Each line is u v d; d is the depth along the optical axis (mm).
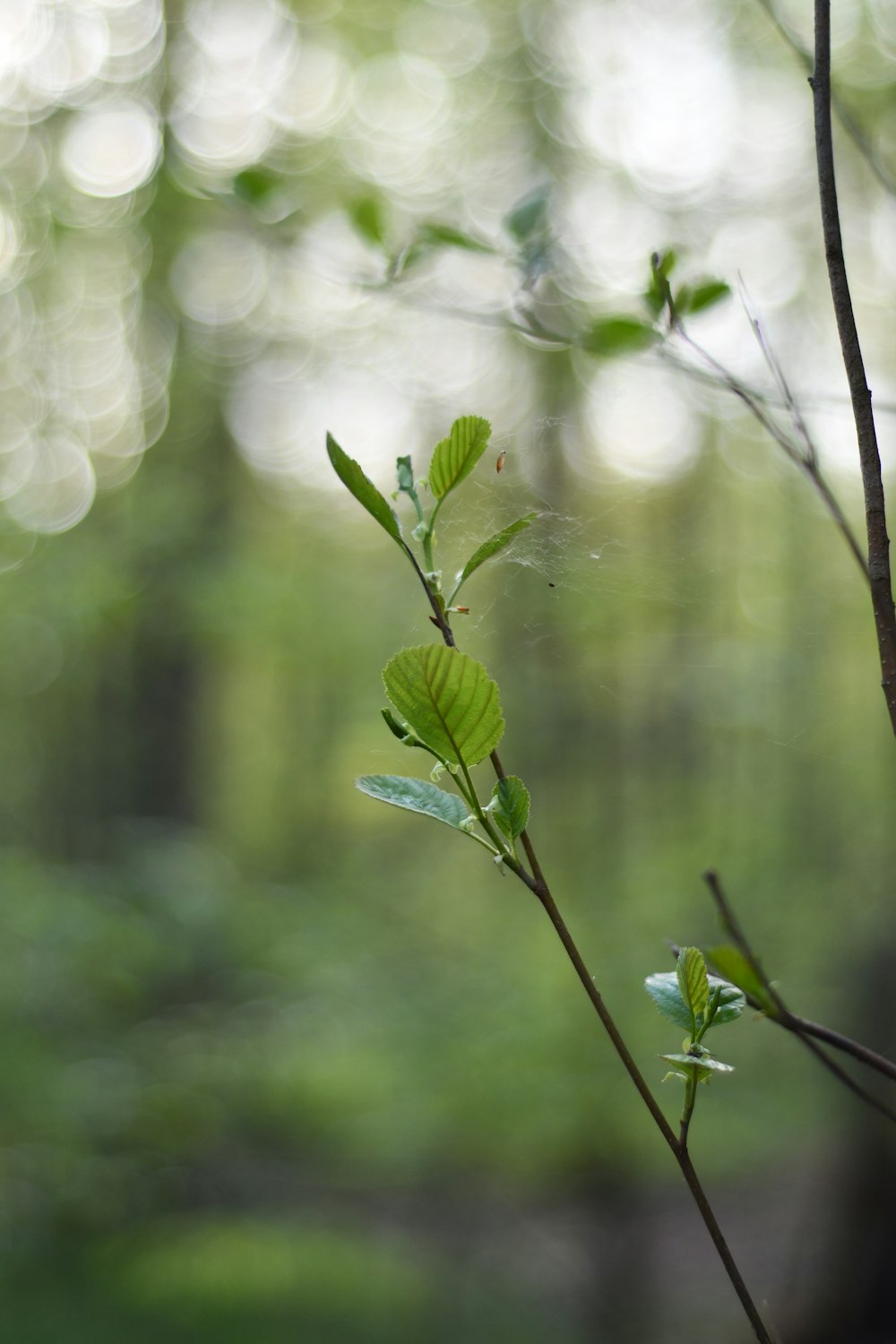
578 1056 6008
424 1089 6805
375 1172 6703
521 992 6547
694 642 4602
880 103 4625
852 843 6762
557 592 4141
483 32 7797
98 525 6062
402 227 1617
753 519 6062
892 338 4973
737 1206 6664
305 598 6824
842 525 895
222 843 8250
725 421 5781
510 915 7664
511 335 6230
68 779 8125
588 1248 5895
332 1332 4996
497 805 810
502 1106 6223
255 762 10305
